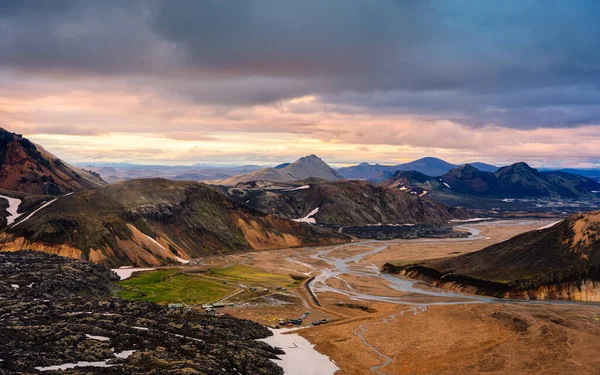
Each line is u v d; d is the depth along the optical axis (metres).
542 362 120.38
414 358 128.12
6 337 106.56
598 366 116.38
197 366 100.31
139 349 111.75
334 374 117.00
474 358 125.94
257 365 113.12
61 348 105.25
